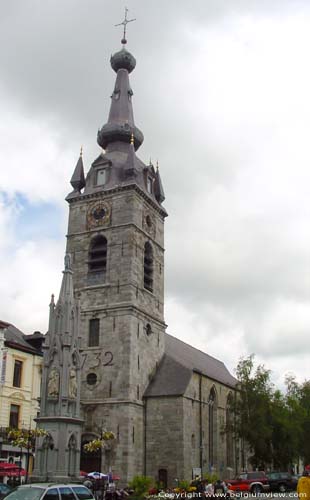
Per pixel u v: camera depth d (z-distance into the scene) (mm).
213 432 70188
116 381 59719
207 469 64688
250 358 85062
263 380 66500
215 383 72625
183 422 58969
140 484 42719
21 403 58406
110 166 69562
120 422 57906
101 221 66875
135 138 73812
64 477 41312
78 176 70750
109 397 59375
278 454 66125
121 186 66500
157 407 60406
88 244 66812
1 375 55312
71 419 43719
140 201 67750
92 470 57469
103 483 43781
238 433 65875
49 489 24203
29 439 43844
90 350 62094
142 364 62156
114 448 57219
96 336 62906
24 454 56156
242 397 66375
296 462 81500
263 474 57281
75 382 45844
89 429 58969
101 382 60375
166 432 59125
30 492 24094
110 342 61531
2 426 55031
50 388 44719
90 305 64000
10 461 54562
